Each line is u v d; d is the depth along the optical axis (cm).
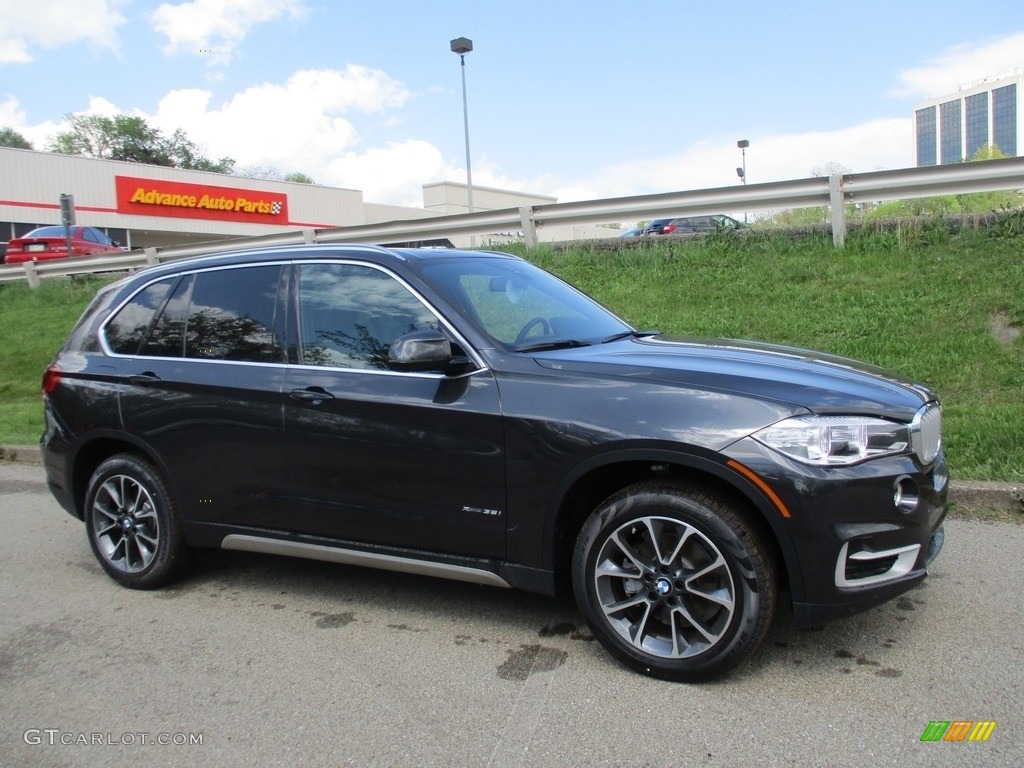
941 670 346
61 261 1617
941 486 357
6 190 3388
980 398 670
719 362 368
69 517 647
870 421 329
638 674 354
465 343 387
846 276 913
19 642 413
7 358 1235
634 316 926
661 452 335
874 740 297
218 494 446
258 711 337
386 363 401
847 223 1019
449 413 377
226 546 454
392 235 1302
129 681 367
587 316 459
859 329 802
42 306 1505
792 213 1142
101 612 450
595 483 367
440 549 391
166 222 3934
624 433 341
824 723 309
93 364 489
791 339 808
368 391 397
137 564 480
